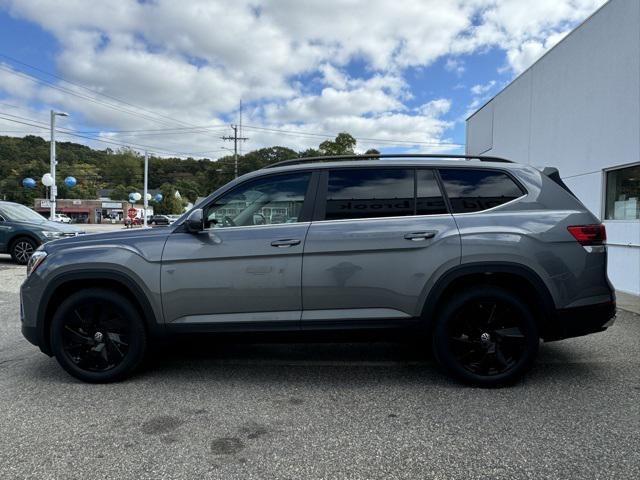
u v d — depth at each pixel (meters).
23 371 4.24
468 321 3.78
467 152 16.45
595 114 8.73
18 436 2.98
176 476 2.52
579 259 3.66
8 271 10.87
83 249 3.89
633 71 7.72
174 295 3.79
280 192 3.94
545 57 10.52
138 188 109.69
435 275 3.68
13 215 12.40
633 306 6.93
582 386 3.79
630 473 2.51
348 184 3.90
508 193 3.84
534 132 11.09
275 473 2.55
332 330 3.76
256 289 3.75
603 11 8.44
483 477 2.49
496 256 3.63
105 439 2.93
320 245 3.72
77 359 3.94
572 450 2.76
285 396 3.63
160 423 3.16
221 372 4.20
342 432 3.02
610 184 8.52
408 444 2.85
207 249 3.78
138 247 3.84
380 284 3.71
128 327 3.88
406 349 4.90
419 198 3.84
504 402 3.47
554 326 3.68
